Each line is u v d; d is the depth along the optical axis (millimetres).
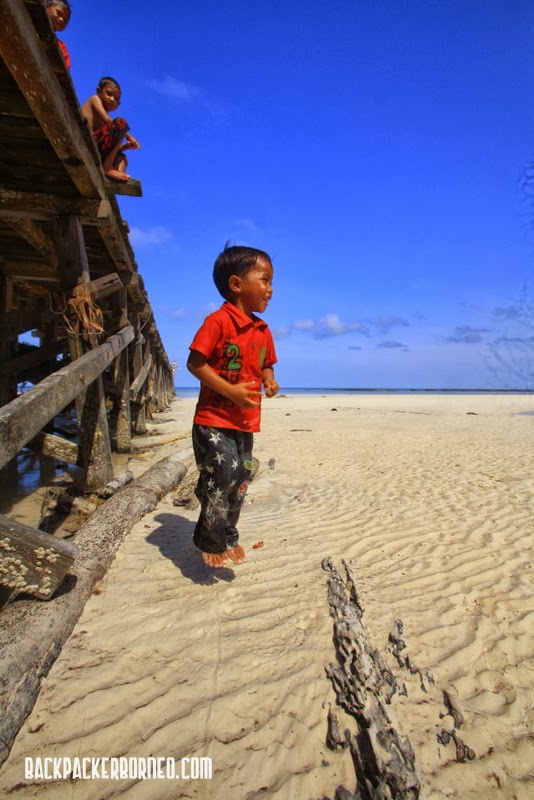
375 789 1482
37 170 3814
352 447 8500
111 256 6031
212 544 2449
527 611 2521
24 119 3168
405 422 13930
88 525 3305
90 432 4668
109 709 1771
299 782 1526
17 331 4977
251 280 2439
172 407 21234
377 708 1759
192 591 2639
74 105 3158
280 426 12336
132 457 7215
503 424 13328
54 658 2006
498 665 2090
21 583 2184
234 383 2422
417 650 2158
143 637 2191
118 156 5062
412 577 2914
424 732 1713
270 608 2461
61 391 3121
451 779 1548
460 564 3115
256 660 2041
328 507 4445
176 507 4277
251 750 1626
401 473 6109
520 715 1821
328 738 1676
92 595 2568
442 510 4352
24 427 2541
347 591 2680
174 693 1853
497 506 4492
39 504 4660
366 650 2055
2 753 1555
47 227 5027
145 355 10797
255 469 5836
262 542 3432
